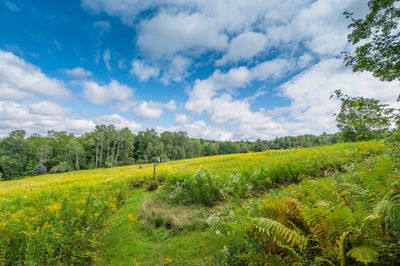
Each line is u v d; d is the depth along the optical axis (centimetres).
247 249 319
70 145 7506
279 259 269
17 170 6619
